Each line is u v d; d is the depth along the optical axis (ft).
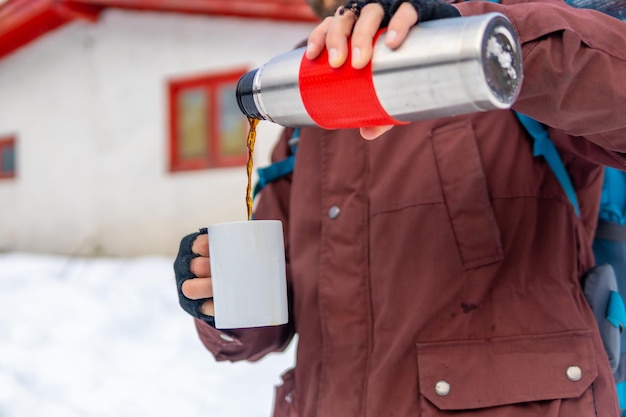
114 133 23.85
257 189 4.71
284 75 2.67
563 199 3.67
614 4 3.41
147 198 23.24
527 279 3.53
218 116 22.31
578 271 3.76
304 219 4.13
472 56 2.20
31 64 25.40
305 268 4.06
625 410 4.14
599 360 3.42
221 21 21.99
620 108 2.70
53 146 25.07
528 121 3.55
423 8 2.41
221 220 22.00
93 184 24.29
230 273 3.04
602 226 4.24
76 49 24.53
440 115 2.42
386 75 2.39
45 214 25.27
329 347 3.82
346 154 3.94
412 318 3.54
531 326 3.45
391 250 3.68
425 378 3.44
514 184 3.60
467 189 3.57
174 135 23.04
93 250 24.04
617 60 2.69
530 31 2.68
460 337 3.48
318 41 2.57
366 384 3.65
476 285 3.51
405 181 3.73
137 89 23.43
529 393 3.30
